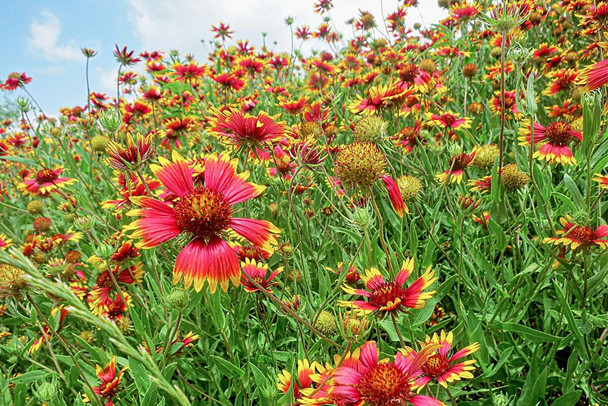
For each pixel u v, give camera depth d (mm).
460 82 4211
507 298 1723
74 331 2500
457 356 1236
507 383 1681
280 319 2152
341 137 3746
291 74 5953
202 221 1244
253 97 4352
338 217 2838
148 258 1979
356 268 1888
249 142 1835
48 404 1408
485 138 3082
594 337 1922
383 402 1030
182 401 721
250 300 2223
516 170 2041
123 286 2133
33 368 1864
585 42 4605
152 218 1269
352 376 1104
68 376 1644
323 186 3174
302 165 1932
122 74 5301
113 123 1731
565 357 1941
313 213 2594
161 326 1981
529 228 2584
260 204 2998
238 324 1878
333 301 1906
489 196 2092
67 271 2295
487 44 4570
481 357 1566
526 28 4145
